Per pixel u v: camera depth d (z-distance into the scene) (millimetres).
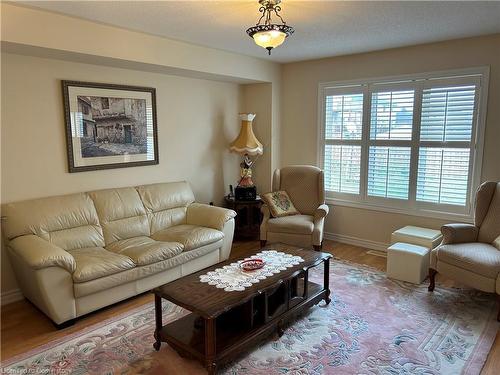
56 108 3549
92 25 3242
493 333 2781
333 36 3777
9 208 3195
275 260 3018
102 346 2656
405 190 4527
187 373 2369
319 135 5207
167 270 3559
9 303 3393
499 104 3799
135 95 4176
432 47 4125
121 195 3938
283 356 2520
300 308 2883
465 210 4121
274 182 5008
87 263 2986
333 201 5168
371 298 3354
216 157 5281
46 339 2754
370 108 4691
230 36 3771
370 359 2482
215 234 3979
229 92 5352
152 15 3068
